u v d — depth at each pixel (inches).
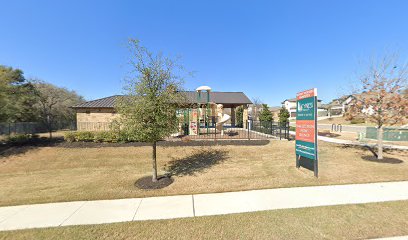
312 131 273.0
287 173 285.1
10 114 537.6
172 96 243.8
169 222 154.6
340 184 234.8
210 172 297.7
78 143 463.5
